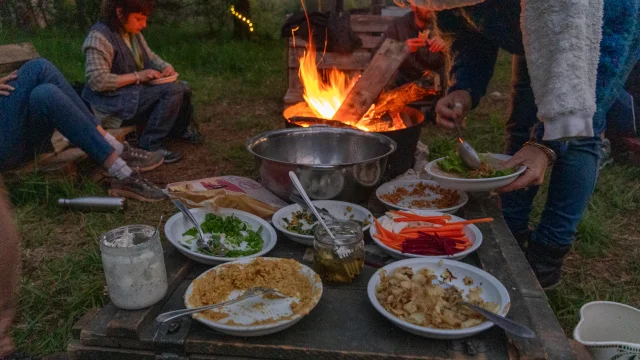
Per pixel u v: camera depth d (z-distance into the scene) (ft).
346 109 10.09
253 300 4.78
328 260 5.03
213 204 6.53
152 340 4.36
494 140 14.89
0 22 21.39
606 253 9.73
